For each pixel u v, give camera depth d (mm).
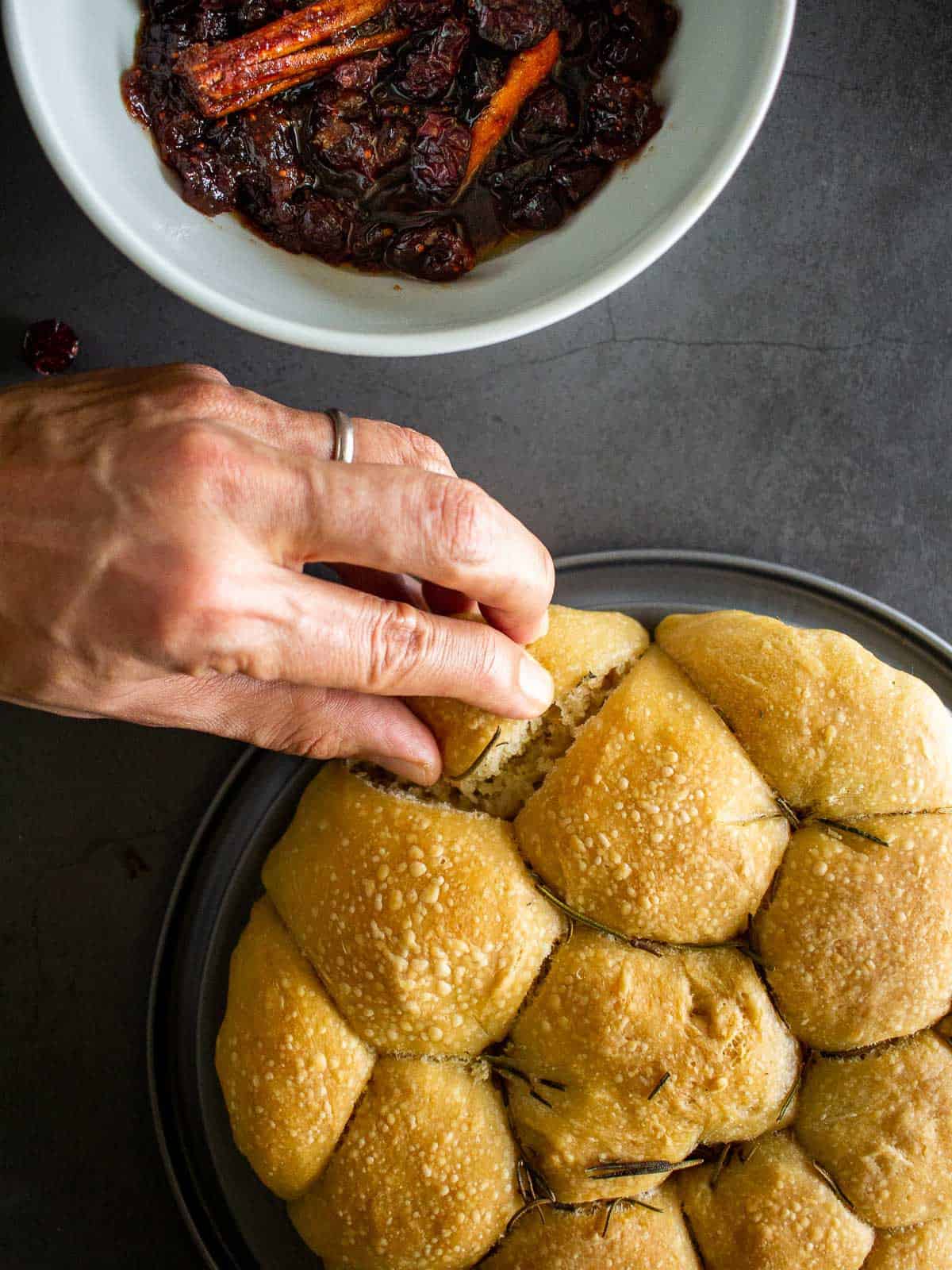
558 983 429
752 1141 441
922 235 494
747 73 399
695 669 448
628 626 464
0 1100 486
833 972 429
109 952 487
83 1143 486
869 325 495
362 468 366
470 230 430
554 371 494
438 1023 429
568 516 495
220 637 365
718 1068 423
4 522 366
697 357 494
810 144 492
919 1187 431
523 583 387
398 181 424
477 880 429
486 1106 436
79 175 389
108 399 390
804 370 495
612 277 408
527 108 421
